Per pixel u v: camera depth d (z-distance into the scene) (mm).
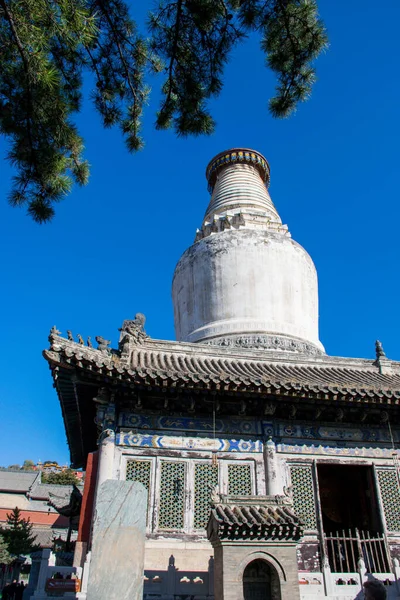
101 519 8273
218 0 10180
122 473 16047
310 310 27234
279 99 11773
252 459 17156
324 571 13570
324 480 23094
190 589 13148
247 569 12172
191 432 17078
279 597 11625
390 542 17031
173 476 16406
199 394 16594
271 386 16172
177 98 11703
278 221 31656
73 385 16641
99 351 16297
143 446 16516
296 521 12258
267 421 17812
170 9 10469
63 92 10336
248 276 26312
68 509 21922
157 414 17109
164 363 18641
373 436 18500
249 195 31953
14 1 8211
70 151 10703
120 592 7812
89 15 9258
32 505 65125
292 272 27094
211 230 30078
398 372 22266
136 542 8211
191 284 27406
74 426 20438
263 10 10398
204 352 20312
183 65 11258
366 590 6441
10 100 9766
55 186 10500
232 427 17453
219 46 10945
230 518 12102
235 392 16328
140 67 11258
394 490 17891
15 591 26031
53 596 12117
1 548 45188
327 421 18375
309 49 10914
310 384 16531
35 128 10117
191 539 15555
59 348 15180
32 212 10750
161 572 14078
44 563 12742
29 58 8789
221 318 25609
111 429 16312
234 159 34188
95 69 11141
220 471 16781
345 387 16719
